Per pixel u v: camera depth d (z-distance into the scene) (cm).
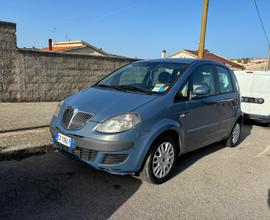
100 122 358
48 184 381
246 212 344
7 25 840
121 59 1192
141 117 366
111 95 414
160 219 316
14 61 876
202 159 531
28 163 452
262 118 870
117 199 353
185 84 445
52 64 970
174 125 402
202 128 479
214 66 542
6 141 517
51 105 902
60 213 314
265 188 418
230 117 576
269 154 588
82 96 425
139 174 398
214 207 351
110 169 355
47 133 585
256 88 878
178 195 376
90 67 1088
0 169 424
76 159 376
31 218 302
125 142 352
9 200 335
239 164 516
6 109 792
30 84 927
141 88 444
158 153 397
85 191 368
